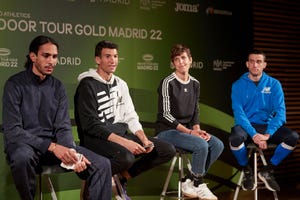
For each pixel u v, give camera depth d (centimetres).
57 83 322
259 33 502
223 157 478
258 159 500
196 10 457
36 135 309
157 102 435
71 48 388
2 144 361
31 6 368
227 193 471
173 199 432
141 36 425
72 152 290
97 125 333
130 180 427
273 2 515
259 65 414
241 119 405
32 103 308
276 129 397
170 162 447
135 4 420
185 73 393
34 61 309
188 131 376
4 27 358
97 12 400
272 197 452
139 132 352
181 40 449
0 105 358
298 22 539
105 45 347
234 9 482
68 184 395
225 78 478
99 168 301
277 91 416
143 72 427
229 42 479
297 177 541
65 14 384
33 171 287
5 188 364
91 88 340
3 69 359
